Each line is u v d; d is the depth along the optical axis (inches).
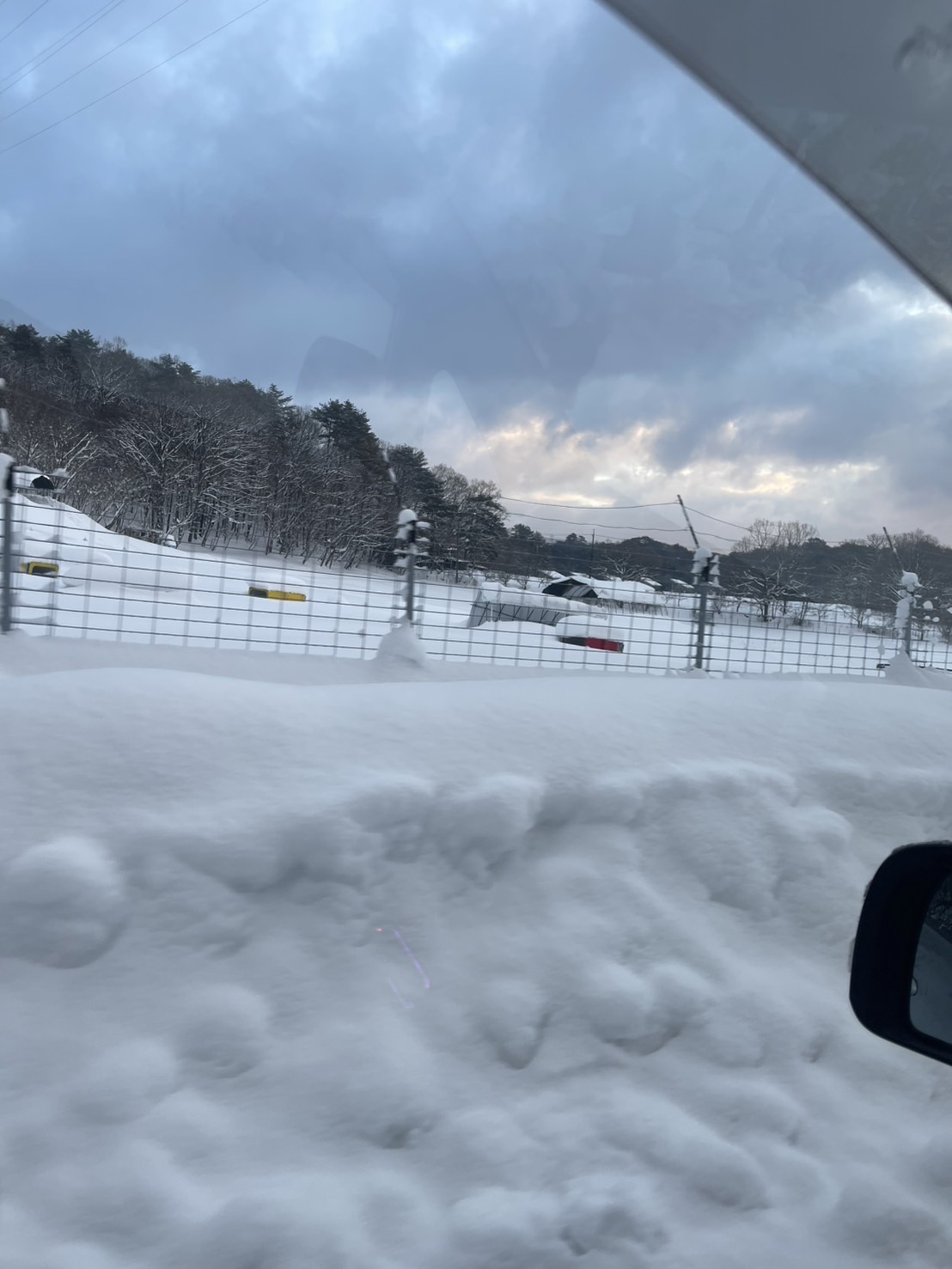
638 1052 77.9
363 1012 71.8
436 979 76.2
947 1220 67.5
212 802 78.4
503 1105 70.0
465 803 85.1
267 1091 65.4
